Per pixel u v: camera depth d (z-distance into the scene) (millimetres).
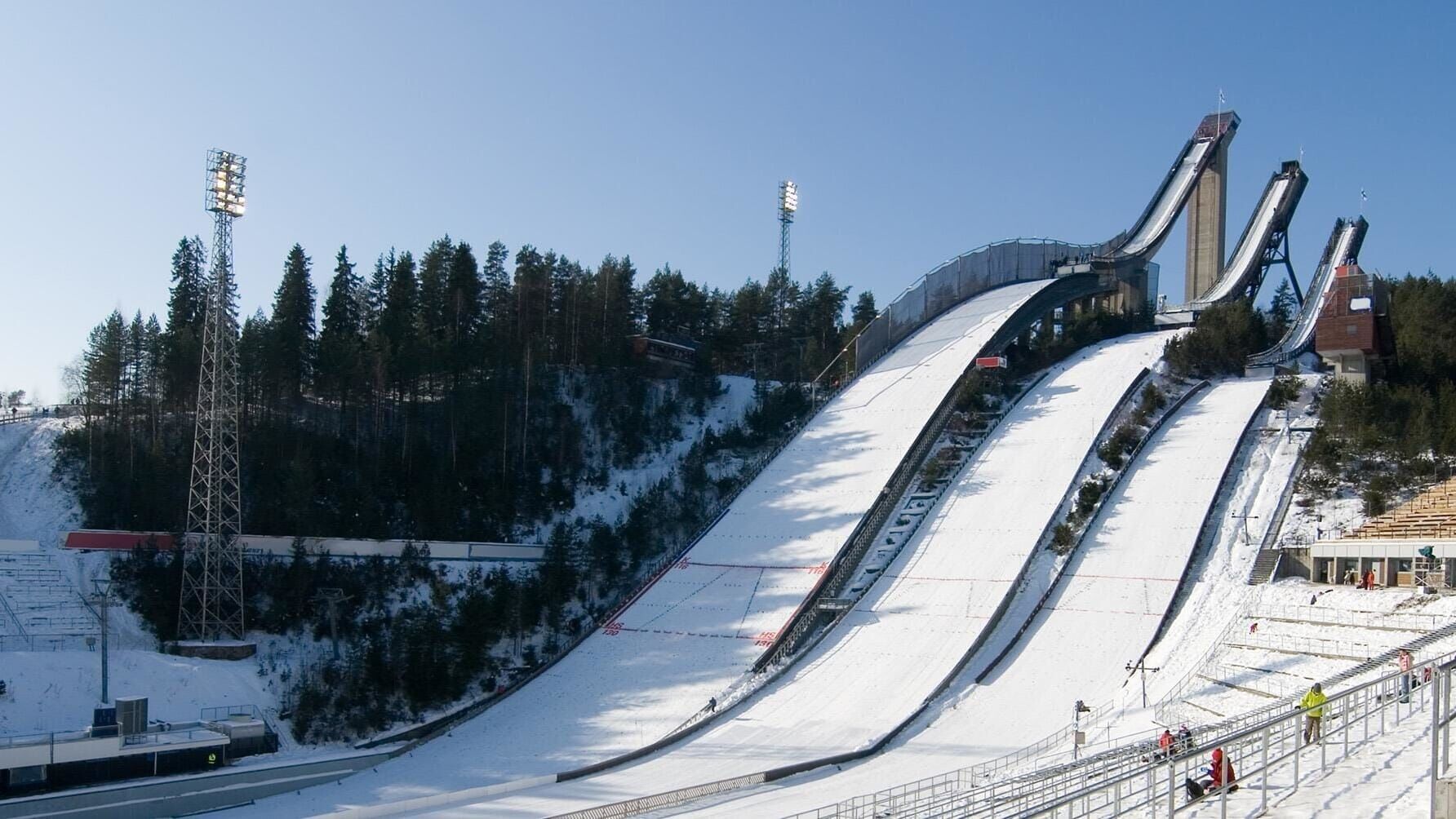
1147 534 80562
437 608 85188
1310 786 25250
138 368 112750
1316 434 87000
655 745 62812
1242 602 68250
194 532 87312
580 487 109875
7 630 73438
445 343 115062
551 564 91000
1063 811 33906
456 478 103750
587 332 131125
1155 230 162875
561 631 86375
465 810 53844
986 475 96000
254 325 115375
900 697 66438
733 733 64500
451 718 74188
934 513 91500
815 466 104562
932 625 74812
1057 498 88500
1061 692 64312
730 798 52438
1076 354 126812
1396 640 54344
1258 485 84688
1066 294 138375
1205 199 164000
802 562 87312
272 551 88125
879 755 59344
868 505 93750
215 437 90938
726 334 145125
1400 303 118562
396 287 127062
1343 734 30438
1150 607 71875
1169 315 142375
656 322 143125
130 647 76750
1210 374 114750
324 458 102000
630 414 119812
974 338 125562
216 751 63062
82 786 57938
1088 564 78750
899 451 102812
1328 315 94312
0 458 106562
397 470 103375
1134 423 99125
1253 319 118875
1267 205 161750
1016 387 116125
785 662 73312
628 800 51000
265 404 108500
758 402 128250
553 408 117062
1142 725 54656
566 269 138500
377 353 108688
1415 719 30891
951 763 56500
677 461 115812
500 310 133250
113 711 61375
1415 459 79812
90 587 80500
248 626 81625
